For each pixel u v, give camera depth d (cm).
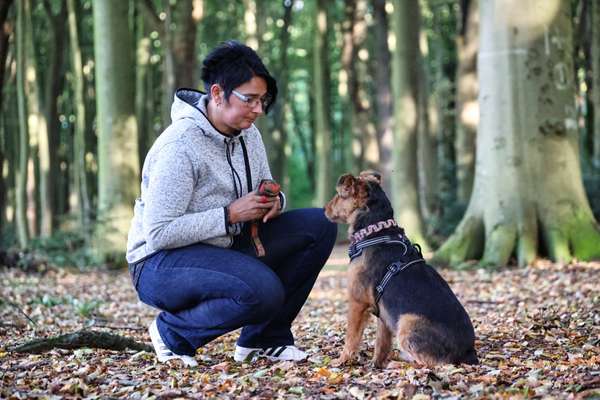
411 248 407
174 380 361
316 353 458
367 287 405
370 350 469
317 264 424
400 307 387
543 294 742
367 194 417
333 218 423
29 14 1816
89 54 2414
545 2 999
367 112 2423
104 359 430
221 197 394
